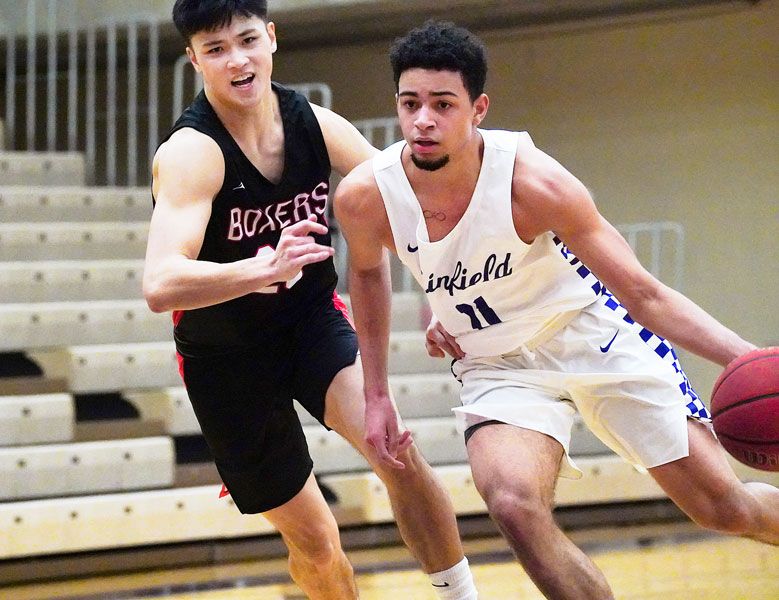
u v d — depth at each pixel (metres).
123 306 11.80
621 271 4.78
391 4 14.29
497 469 4.91
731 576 8.80
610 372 5.46
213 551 10.34
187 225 5.13
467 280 5.12
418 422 11.38
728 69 13.77
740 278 13.76
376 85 15.92
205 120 5.40
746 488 5.64
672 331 4.75
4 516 9.65
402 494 5.61
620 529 10.89
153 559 10.12
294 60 16.58
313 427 11.34
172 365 11.43
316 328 5.88
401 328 12.84
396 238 5.04
